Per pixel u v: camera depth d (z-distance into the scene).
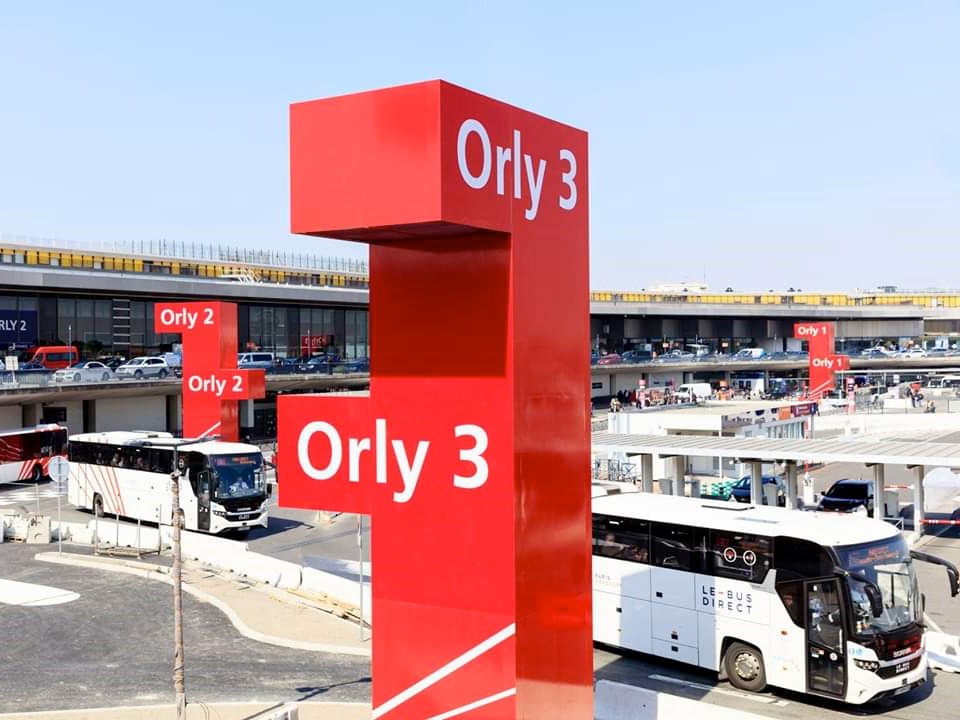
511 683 11.66
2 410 53.47
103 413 60.12
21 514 39.12
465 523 11.98
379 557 12.70
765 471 43.38
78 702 17.62
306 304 79.75
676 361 101.69
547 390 12.25
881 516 32.03
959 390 94.12
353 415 13.87
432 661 12.26
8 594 26.09
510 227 11.48
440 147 10.20
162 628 22.75
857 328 122.69
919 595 17.47
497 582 11.75
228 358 41.78
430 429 12.27
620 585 20.23
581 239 13.00
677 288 158.25
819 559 16.94
